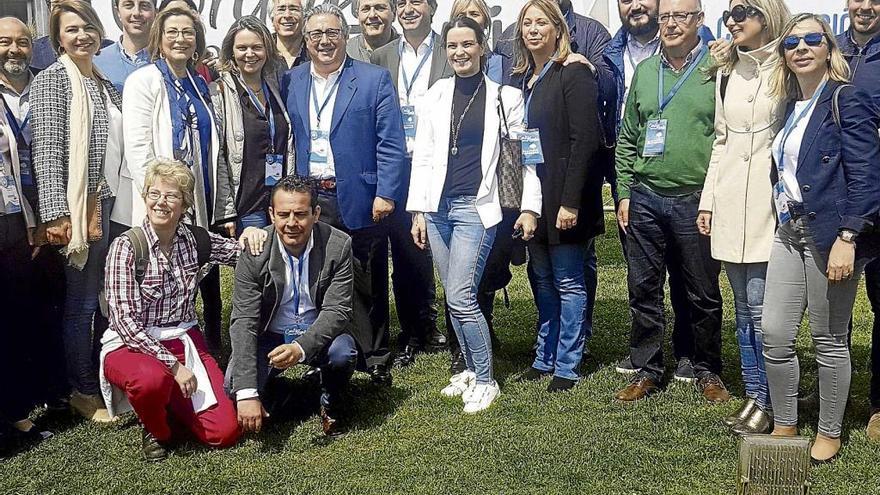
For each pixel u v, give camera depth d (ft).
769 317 11.94
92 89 13.73
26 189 13.43
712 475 11.83
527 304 21.59
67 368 14.28
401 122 15.74
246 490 11.68
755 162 12.47
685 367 15.35
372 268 16.26
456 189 14.02
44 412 14.49
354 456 12.67
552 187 14.25
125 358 12.52
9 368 13.24
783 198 11.57
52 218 13.00
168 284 13.01
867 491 11.28
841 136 10.87
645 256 14.48
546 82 14.23
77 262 13.51
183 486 11.80
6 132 12.66
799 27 11.06
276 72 15.81
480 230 14.02
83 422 14.10
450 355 17.40
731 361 16.79
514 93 14.11
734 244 12.73
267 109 15.40
